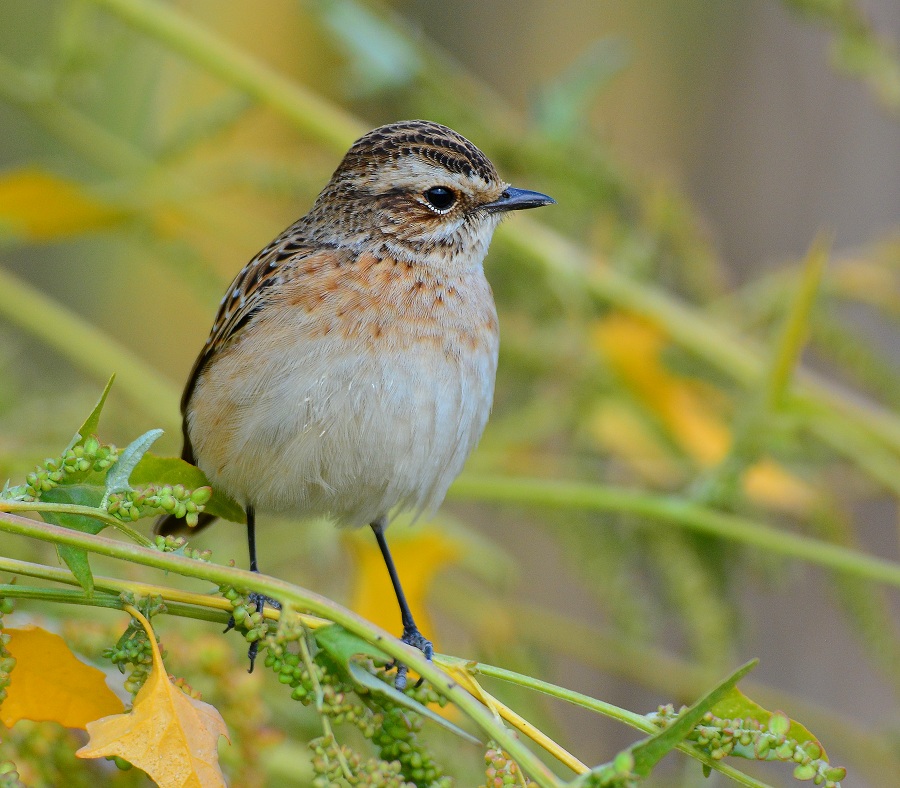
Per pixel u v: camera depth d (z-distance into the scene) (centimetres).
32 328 1148
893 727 1159
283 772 869
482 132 1209
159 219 1146
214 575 524
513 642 1060
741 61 1712
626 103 1738
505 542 1602
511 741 493
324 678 532
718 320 1182
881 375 1127
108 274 1572
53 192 1073
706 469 1079
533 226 1188
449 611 1136
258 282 880
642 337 1130
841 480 1248
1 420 1055
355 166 906
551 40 1784
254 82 1141
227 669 665
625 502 977
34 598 545
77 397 1116
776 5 1680
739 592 1041
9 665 531
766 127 1694
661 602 1015
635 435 1152
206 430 855
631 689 1553
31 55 1386
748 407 996
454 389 844
